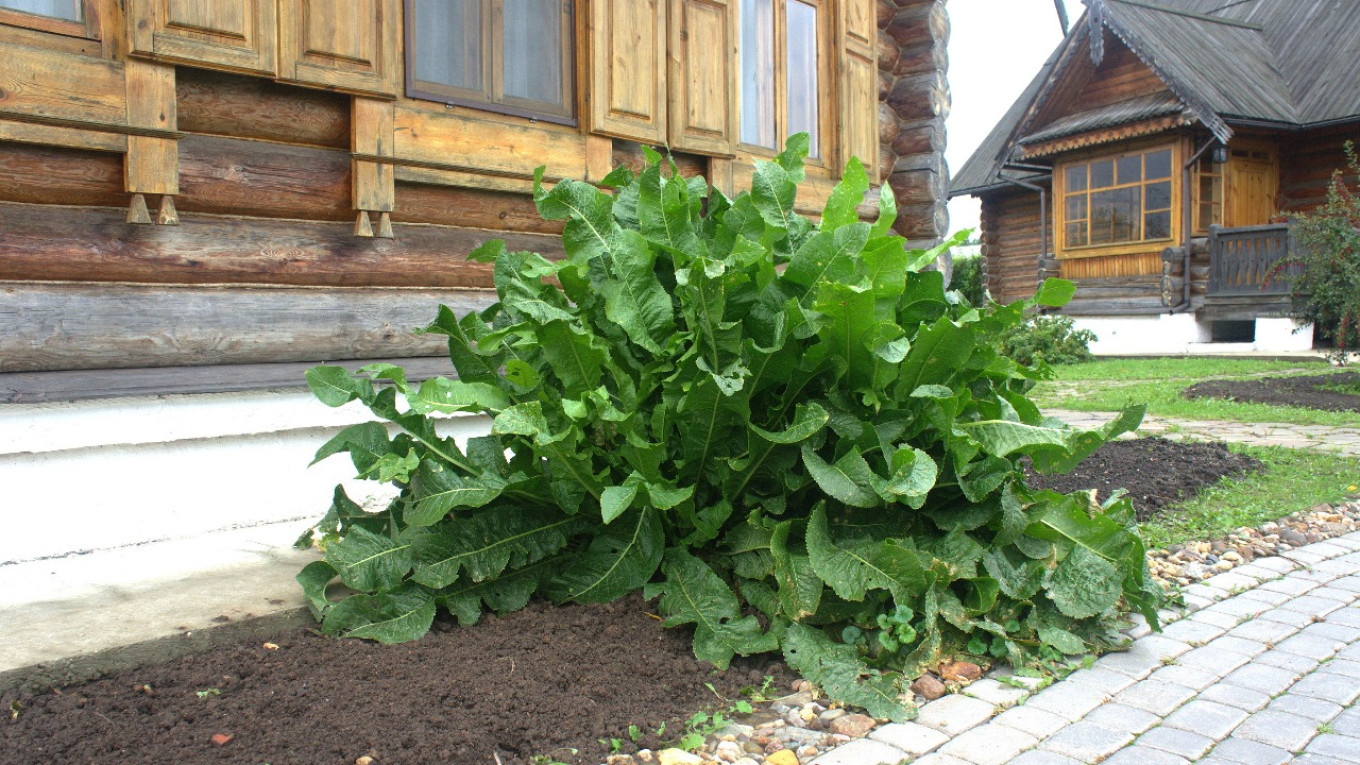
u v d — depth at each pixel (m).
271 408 4.26
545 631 3.01
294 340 4.33
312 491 4.47
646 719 2.55
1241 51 21.95
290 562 3.58
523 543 3.17
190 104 4.05
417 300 4.78
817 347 3.07
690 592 3.04
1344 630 3.38
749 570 3.14
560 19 5.25
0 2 3.54
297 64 4.20
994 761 2.39
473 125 4.84
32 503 3.65
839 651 2.88
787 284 3.18
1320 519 5.02
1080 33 20.52
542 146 5.12
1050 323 17.52
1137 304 20.53
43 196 3.69
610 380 3.26
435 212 4.86
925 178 7.60
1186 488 5.64
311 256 4.41
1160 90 20.34
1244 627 3.42
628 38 5.43
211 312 4.07
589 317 3.24
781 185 3.36
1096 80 21.58
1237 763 2.39
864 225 3.10
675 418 3.10
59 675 2.49
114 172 3.81
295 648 2.81
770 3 6.52
